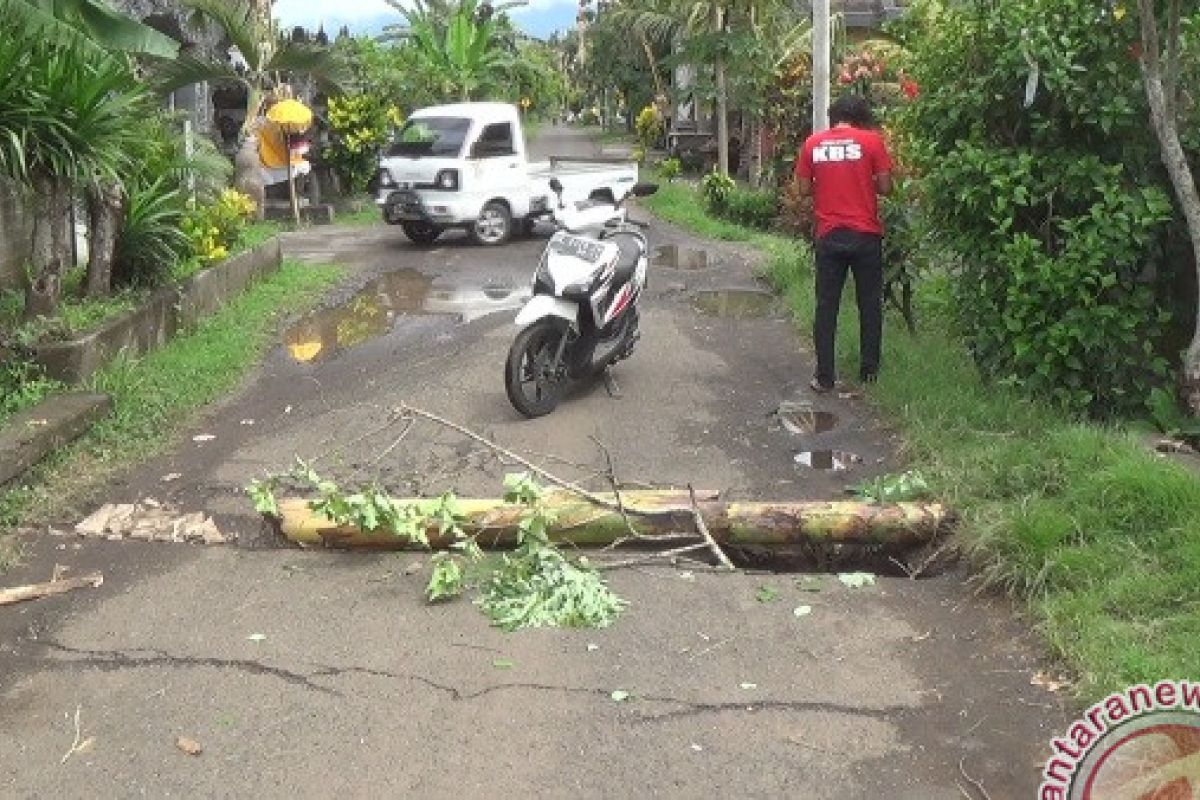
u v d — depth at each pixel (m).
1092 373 6.96
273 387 8.89
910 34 8.77
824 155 7.94
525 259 15.63
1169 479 5.30
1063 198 7.06
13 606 5.17
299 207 20.66
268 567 5.57
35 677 4.57
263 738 4.14
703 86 23.23
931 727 4.15
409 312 11.88
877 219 8.00
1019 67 6.89
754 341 9.95
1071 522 5.21
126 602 5.20
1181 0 6.46
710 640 4.80
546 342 7.85
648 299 12.16
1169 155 6.49
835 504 5.75
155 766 3.99
